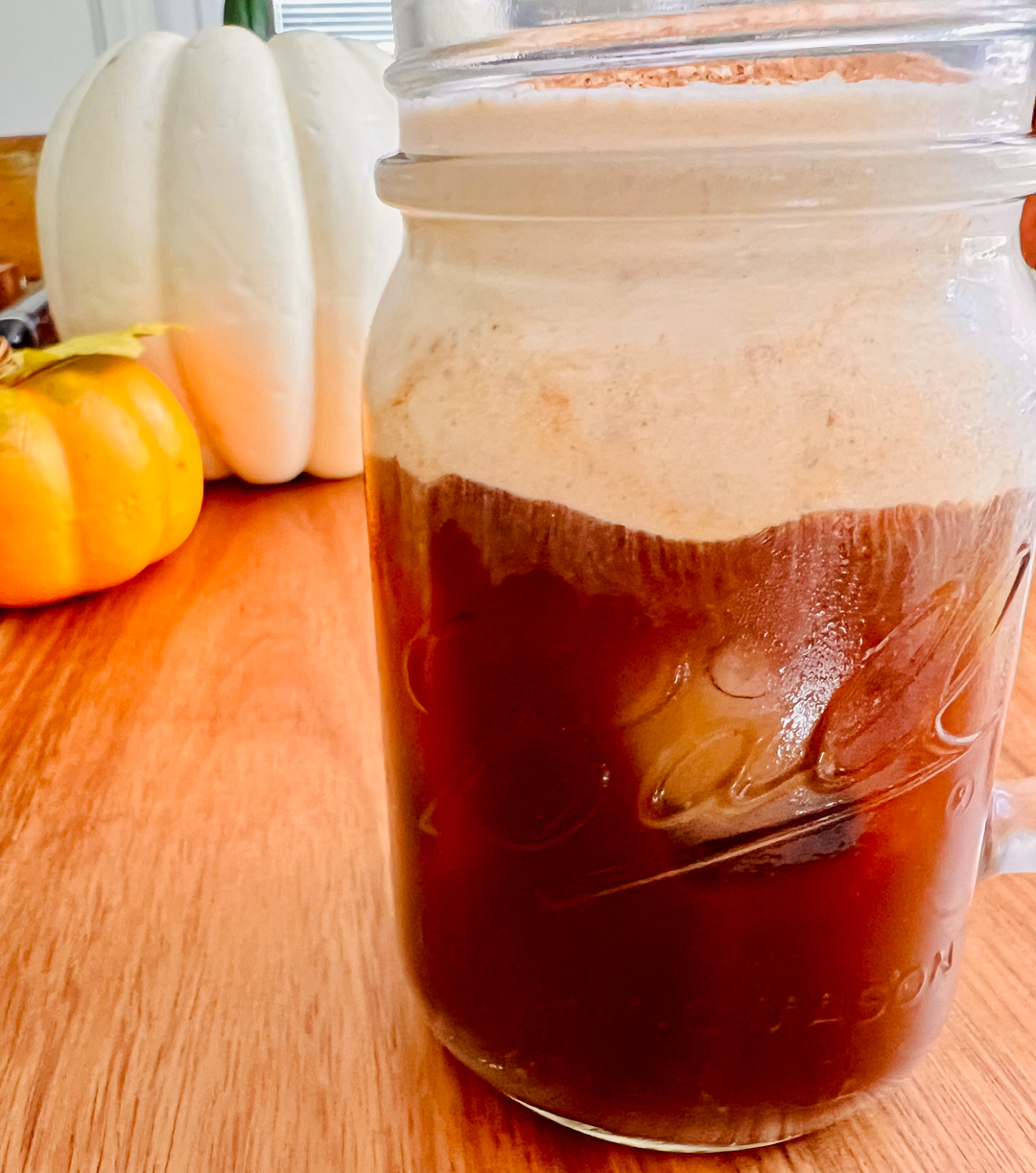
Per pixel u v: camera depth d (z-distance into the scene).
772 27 0.11
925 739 0.13
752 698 0.12
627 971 0.14
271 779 0.24
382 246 0.38
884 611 0.12
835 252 0.12
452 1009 0.15
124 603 0.32
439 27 0.14
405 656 0.14
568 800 0.13
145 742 0.25
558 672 0.13
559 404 0.12
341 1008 0.17
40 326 0.47
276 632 0.30
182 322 0.37
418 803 0.15
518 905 0.14
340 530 0.38
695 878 0.13
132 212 0.36
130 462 0.31
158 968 0.18
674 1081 0.14
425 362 0.13
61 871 0.21
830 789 0.13
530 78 0.11
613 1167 0.15
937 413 0.12
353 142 0.36
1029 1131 0.15
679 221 0.11
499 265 0.12
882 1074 0.15
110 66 0.37
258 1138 0.15
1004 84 0.12
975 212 0.12
